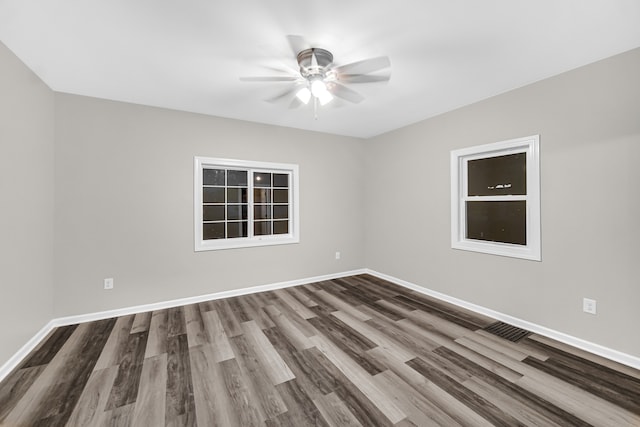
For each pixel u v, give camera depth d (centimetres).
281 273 407
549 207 251
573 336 238
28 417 159
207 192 368
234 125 369
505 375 197
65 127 279
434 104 317
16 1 153
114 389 183
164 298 328
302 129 421
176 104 316
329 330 268
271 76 248
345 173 464
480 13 168
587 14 168
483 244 308
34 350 231
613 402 170
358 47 203
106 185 298
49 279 265
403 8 163
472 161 329
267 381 191
